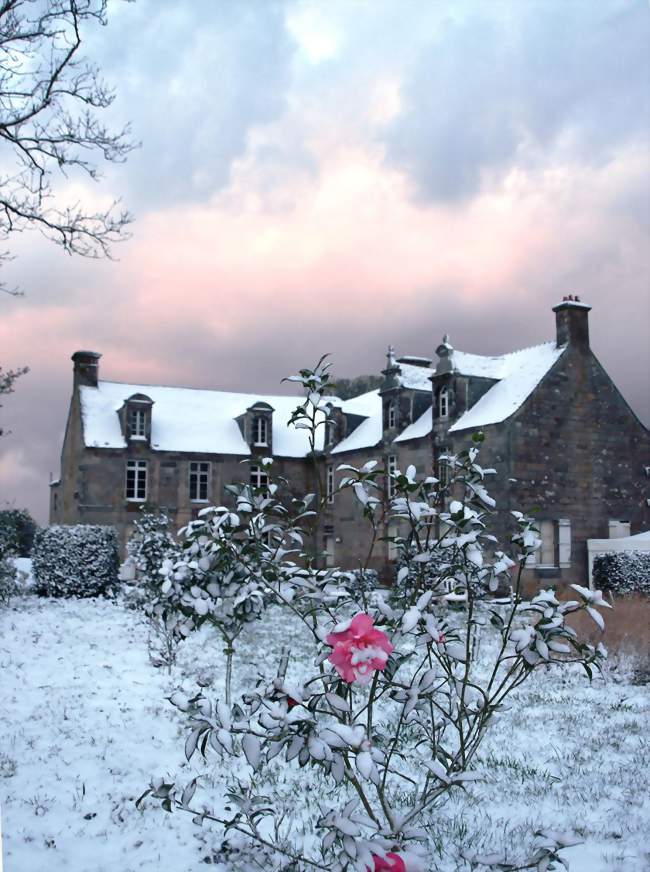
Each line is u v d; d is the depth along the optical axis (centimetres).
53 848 534
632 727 902
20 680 1085
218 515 700
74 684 1066
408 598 511
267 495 605
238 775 703
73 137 1254
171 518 3606
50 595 2189
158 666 1070
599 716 961
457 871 500
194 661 1270
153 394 3975
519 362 2998
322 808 613
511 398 2770
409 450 3147
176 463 3650
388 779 702
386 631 451
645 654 1256
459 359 3030
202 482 3706
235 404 4100
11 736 799
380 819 585
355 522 3425
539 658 479
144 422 3641
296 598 532
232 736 371
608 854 542
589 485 2773
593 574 2572
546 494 2681
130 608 1959
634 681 1170
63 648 1366
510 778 712
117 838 557
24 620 1714
